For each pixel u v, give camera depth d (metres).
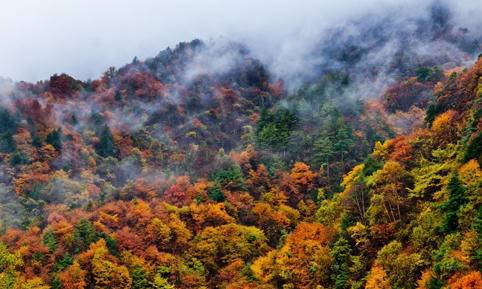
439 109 93.81
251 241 93.44
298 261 75.31
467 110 82.00
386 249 64.06
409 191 72.75
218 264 91.44
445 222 59.88
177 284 85.25
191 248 92.62
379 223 71.94
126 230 92.50
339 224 78.12
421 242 62.56
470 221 57.03
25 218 104.00
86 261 82.88
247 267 83.62
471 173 61.75
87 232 89.62
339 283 69.12
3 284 73.19
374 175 78.19
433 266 57.16
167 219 95.69
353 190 80.38
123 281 81.75
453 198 59.66
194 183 112.38
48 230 89.75
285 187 112.44
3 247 78.38
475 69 91.50
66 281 78.56
